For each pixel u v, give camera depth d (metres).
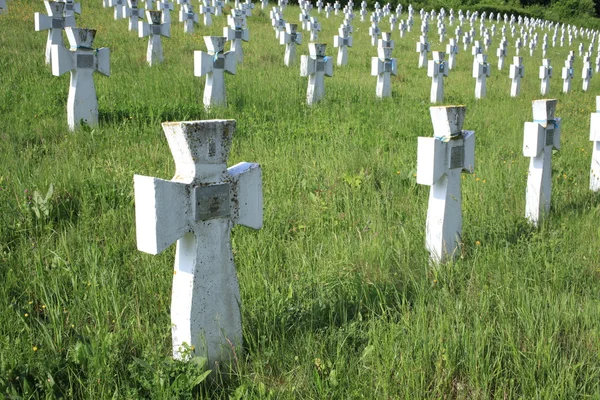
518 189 7.63
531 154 6.75
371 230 6.10
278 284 4.87
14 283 4.70
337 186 7.28
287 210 6.48
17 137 8.45
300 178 7.46
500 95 17.38
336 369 3.83
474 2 63.38
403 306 4.53
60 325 4.15
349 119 11.29
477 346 3.98
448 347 3.95
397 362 3.90
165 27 16.06
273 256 5.43
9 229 5.65
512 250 5.70
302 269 5.18
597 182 8.01
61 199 6.31
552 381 3.70
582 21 64.94
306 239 5.89
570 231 6.33
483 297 4.73
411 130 10.73
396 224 6.33
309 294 4.80
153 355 3.78
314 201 6.73
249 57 18.73
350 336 4.27
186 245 3.81
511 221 6.61
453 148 5.59
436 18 45.38
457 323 4.22
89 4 24.59
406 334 4.21
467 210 6.80
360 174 7.54
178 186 3.63
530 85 20.16
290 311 4.45
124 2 23.39
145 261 5.18
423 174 5.53
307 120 11.06
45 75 12.97
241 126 9.98
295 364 4.00
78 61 9.30
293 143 9.14
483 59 16.84
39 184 6.55
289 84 14.13
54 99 10.93
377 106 13.13
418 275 5.24
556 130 6.97
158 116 10.16
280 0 35.97
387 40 21.33
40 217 5.84
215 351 3.96
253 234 5.79
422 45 21.64
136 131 9.27
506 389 3.77
